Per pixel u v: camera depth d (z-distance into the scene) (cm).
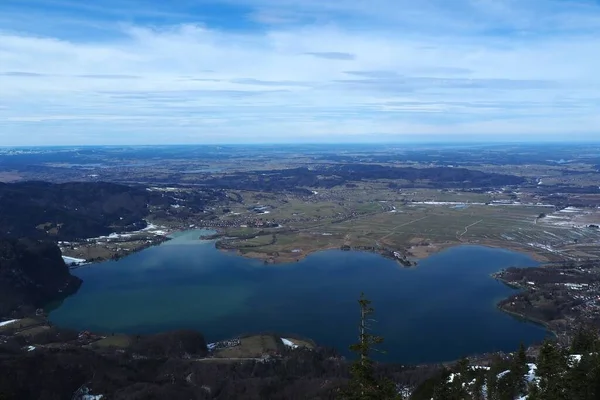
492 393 11238
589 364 10094
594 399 9281
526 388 10981
